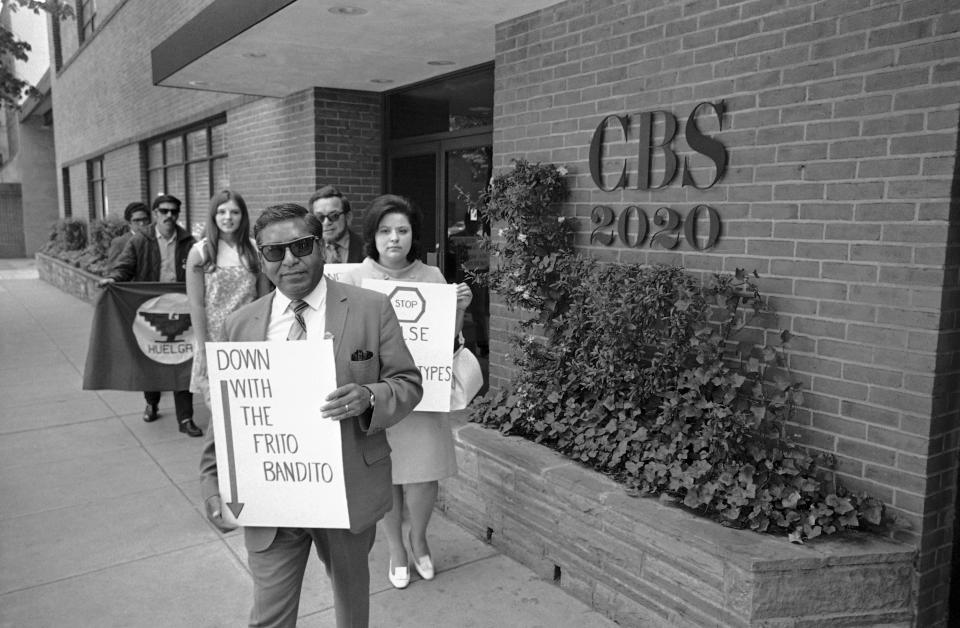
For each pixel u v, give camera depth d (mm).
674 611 3143
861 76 3002
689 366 3715
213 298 5027
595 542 3518
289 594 2570
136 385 6094
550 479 3771
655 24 3859
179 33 6543
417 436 3572
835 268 3121
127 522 4523
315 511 2436
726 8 3502
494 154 5051
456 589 3740
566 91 4445
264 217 2461
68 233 17703
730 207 3529
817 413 3201
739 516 3178
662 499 3385
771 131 3334
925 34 2807
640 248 4035
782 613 2842
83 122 18703
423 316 3451
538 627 3408
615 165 4156
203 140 11117
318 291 2553
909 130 2863
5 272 21469
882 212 2955
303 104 7641
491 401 4758
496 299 5105
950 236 2789
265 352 2383
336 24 5121
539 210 4488
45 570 3932
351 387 2363
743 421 3234
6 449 5840
